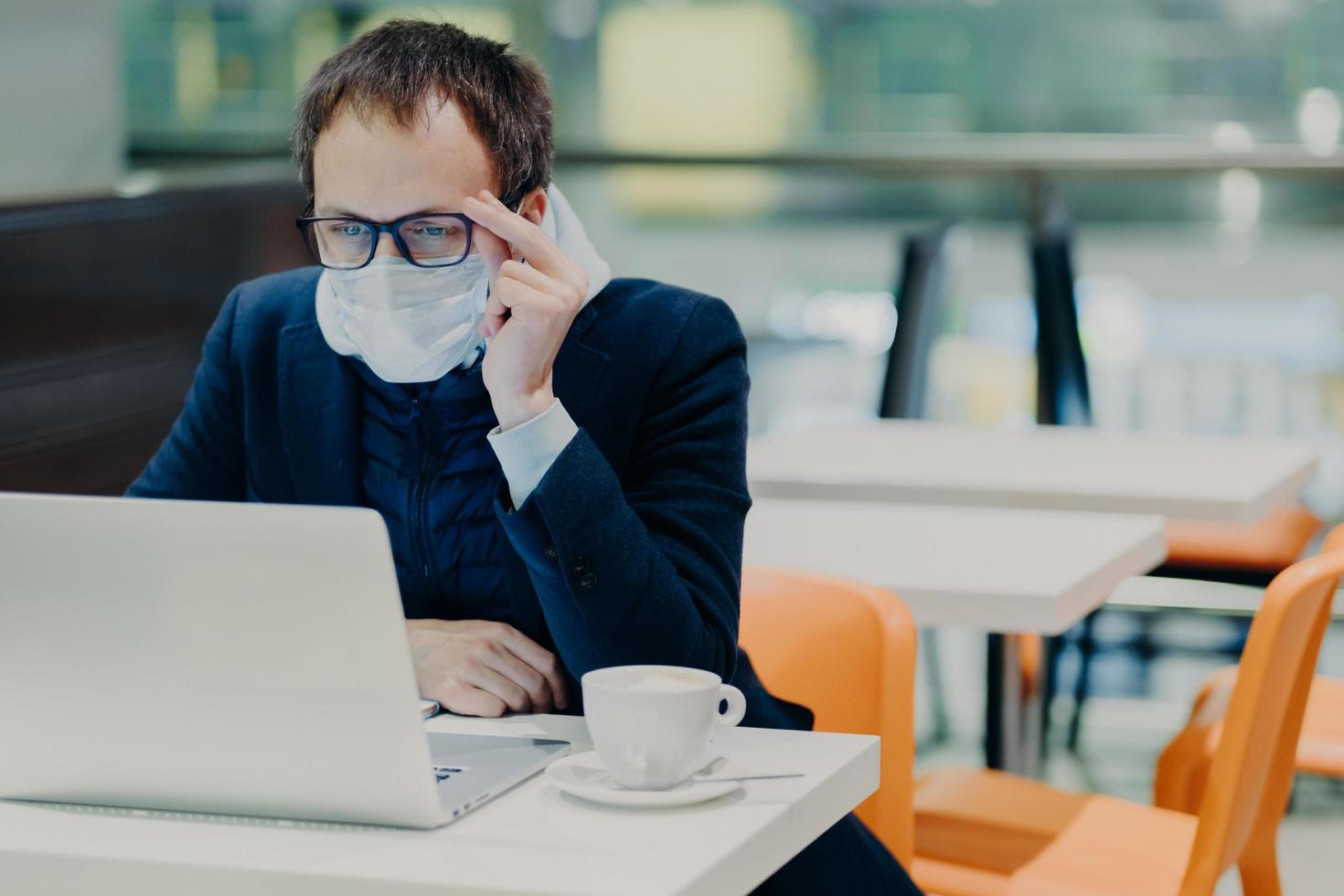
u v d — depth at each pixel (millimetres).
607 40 5645
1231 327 5043
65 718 1302
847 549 2521
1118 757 4070
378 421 1764
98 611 1263
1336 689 2742
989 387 5152
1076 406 5074
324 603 1202
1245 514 2893
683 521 1638
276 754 1252
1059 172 5102
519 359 1490
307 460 1779
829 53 5562
